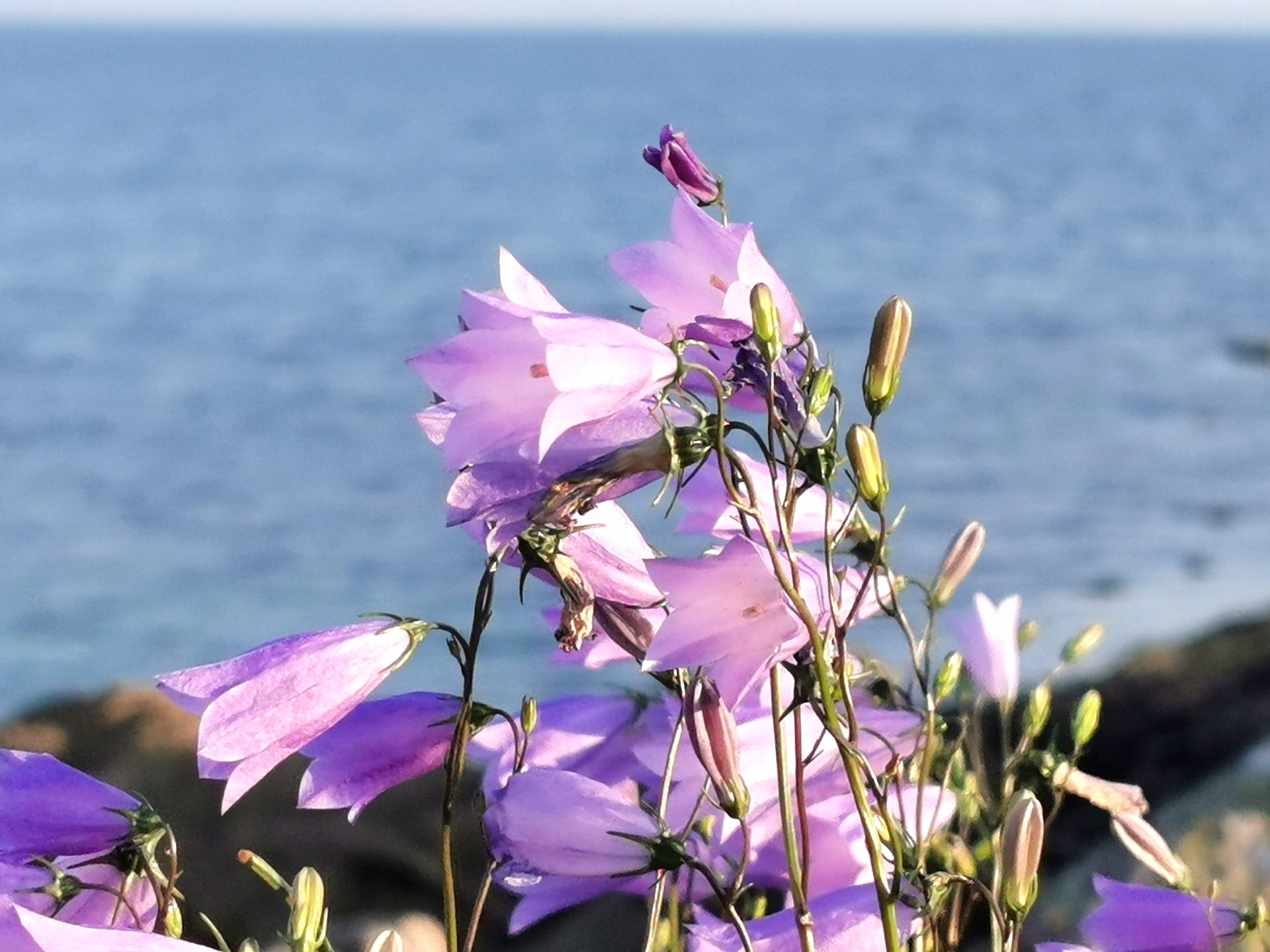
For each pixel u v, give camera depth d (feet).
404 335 108.68
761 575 5.66
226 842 18.72
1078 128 379.96
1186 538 59.98
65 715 23.21
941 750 7.30
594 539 6.18
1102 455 73.51
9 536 64.95
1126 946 7.21
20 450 79.05
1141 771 23.09
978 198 200.64
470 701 5.96
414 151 294.05
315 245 156.87
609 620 6.19
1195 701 24.57
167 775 20.57
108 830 6.35
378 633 6.22
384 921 16.98
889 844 5.51
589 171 242.78
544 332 5.69
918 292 122.93
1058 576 56.08
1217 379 91.20
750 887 6.50
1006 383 89.76
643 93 614.75
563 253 140.87
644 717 7.16
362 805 6.51
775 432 5.82
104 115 432.25
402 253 149.07
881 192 205.87
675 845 5.82
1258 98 582.76
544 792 5.89
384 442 78.33
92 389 93.35
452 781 5.97
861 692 7.30
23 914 5.37
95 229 173.27
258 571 59.31
